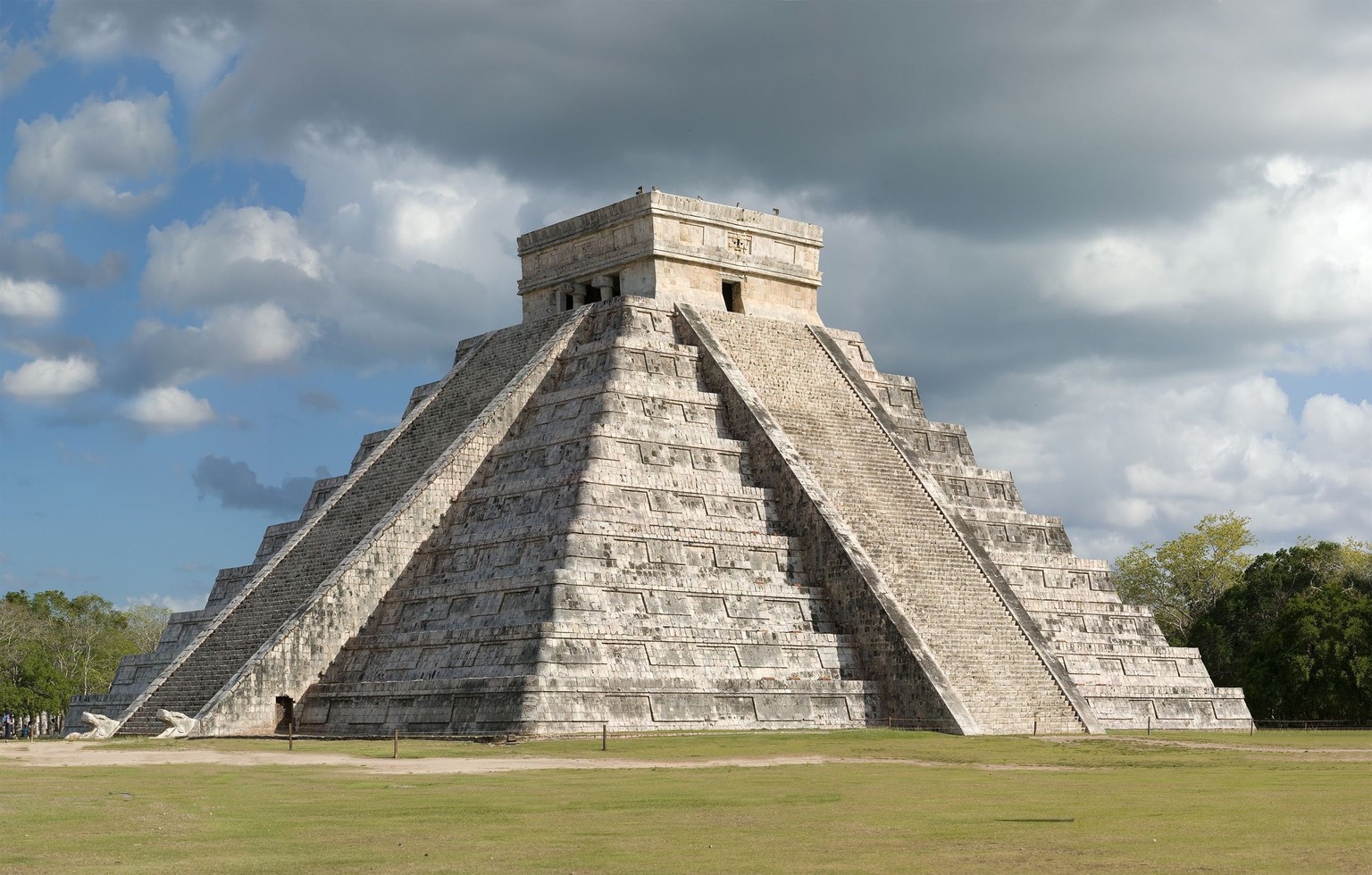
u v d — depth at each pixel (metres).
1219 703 76.62
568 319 74.56
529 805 31.73
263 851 25.05
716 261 76.56
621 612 58.88
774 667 61.06
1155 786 36.47
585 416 67.00
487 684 56.16
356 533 68.25
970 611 65.19
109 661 119.94
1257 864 22.72
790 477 67.12
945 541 68.25
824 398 74.25
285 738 57.66
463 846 25.50
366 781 37.44
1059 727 61.72
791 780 38.28
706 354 72.31
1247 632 104.31
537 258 80.88
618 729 56.09
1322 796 33.00
